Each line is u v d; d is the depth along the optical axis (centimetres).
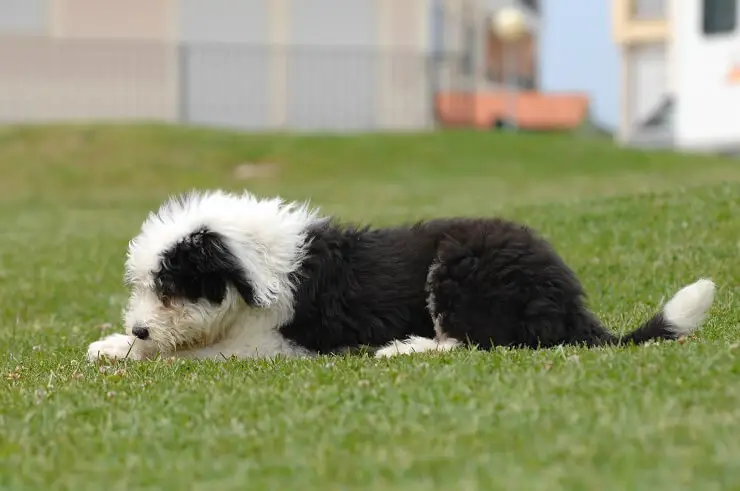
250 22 4084
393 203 2361
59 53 3966
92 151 3444
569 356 751
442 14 4475
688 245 1349
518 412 598
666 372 666
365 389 673
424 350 848
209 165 3394
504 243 877
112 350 911
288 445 566
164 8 4012
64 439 607
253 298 863
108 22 3984
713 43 3238
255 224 886
